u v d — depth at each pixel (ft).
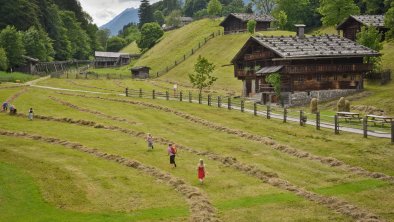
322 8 379.76
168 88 298.97
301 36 234.38
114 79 358.02
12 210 78.28
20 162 107.55
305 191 87.45
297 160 108.99
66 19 624.18
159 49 502.79
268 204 82.48
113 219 75.66
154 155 117.29
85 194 87.81
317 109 193.36
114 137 138.92
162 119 166.40
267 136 131.95
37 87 269.03
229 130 142.41
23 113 175.63
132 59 564.30
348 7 363.76
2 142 129.18
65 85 294.05
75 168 105.19
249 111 176.76
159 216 77.10
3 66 347.97
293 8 478.18
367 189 87.25
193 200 84.17
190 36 484.74
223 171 103.60
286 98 213.25
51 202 82.74
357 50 219.61
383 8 385.91
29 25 476.95
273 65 222.89
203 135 139.44
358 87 223.30
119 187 92.48
